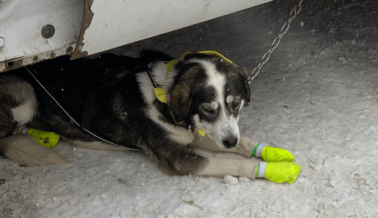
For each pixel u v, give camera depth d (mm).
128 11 2102
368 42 4922
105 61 3281
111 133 3234
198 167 2926
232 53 5137
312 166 2938
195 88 2633
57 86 3146
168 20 2383
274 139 3342
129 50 5395
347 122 3438
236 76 2721
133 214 2625
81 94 3188
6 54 2047
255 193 2725
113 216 2613
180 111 2656
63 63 3230
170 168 3012
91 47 2256
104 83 3152
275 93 4098
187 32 5906
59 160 3172
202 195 2754
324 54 4793
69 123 3289
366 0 6137
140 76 2996
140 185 2922
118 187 2898
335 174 2812
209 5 2426
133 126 3092
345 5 6082
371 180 2697
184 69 2750
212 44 5457
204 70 2660
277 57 4887
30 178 2965
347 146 3109
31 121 3463
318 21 5715
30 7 1995
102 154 3338
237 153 3232
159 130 2961
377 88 3918
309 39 5230
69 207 2711
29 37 2072
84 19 1986
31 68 3199
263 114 3740
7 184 2910
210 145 3238
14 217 2621
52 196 2811
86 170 3100
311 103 3830
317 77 4312
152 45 5527
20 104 3217
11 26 2002
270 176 2779
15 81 3135
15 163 3150
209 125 2668
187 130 2961
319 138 3271
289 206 2559
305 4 6328
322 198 2598
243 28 5859
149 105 2922
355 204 2496
